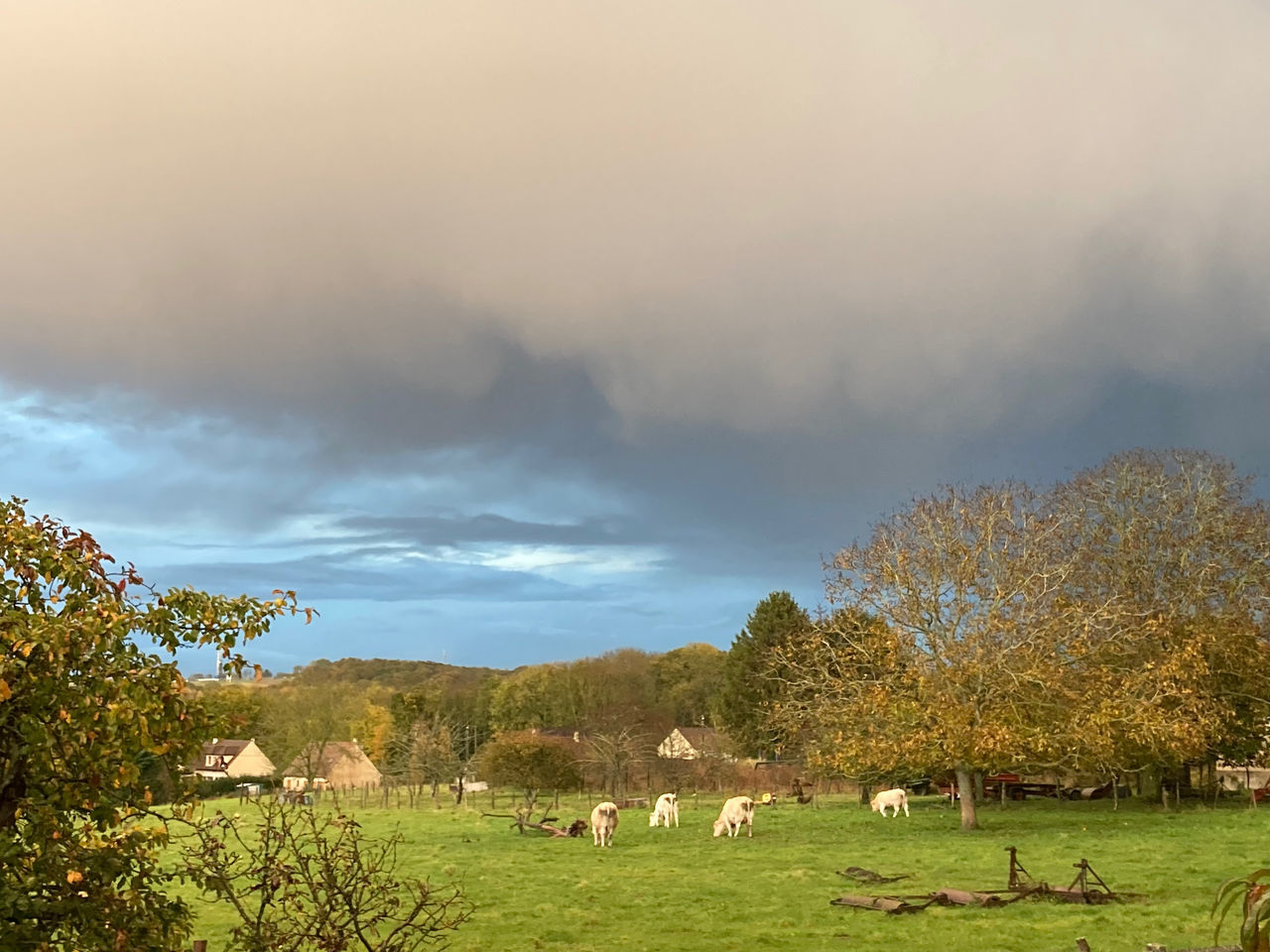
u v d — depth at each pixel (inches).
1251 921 233.9
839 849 1419.8
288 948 386.9
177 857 1095.6
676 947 799.7
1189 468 2201.0
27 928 352.5
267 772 4215.1
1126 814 1877.5
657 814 1838.1
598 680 4298.7
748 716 3297.2
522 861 1341.0
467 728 4141.2
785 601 3363.7
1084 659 1779.0
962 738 1544.0
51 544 378.6
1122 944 767.7
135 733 342.3
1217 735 1916.8
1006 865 1206.9
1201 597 2114.9
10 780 360.2
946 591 1675.7
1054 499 2204.7
